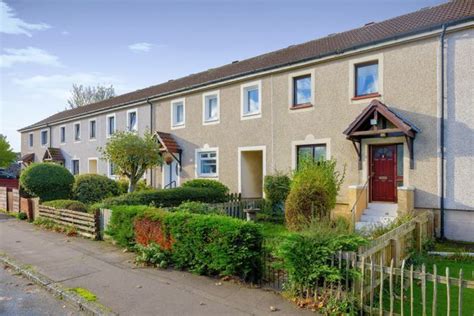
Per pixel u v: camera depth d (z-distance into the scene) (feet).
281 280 19.66
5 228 40.47
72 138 90.74
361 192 36.96
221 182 54.29
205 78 62.90
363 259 15.33
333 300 15.70
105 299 18.10
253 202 44.14
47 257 26.99
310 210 30.78
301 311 15.98
